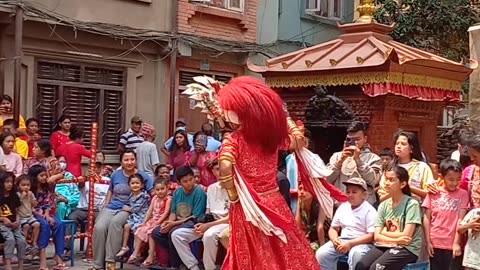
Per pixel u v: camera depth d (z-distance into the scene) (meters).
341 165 7.27
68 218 9.85
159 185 8.91
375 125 7.90
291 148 5.21
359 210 7.15
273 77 8.71
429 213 7.06
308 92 8.50
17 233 8.39
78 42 13.03
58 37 12.70
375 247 6.93
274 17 16.66
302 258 4.96
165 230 8.54
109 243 8.88
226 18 15.45
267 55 16.39
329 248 7.23
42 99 12.68
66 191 9.89
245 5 15.87
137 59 14.09
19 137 10.32
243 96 4.82
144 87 14.24
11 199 8.37
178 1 14.42
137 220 9.02
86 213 10.02
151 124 14.34
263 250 4.85
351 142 7.35
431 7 15.32
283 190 7.14
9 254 8.24
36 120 11.75
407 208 6.82
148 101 14.31
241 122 4.83
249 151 4.86
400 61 7.61
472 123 9.29
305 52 8.87
